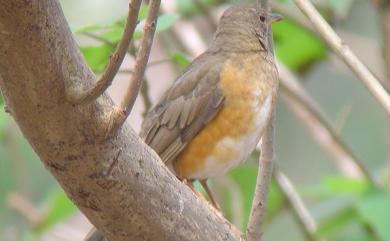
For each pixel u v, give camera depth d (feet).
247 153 34.32
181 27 46.32
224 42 35.88
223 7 47.52
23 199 44.80
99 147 21.98
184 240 24.43
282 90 44.93
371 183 39.32
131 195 23.11
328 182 39.63
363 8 53.57
